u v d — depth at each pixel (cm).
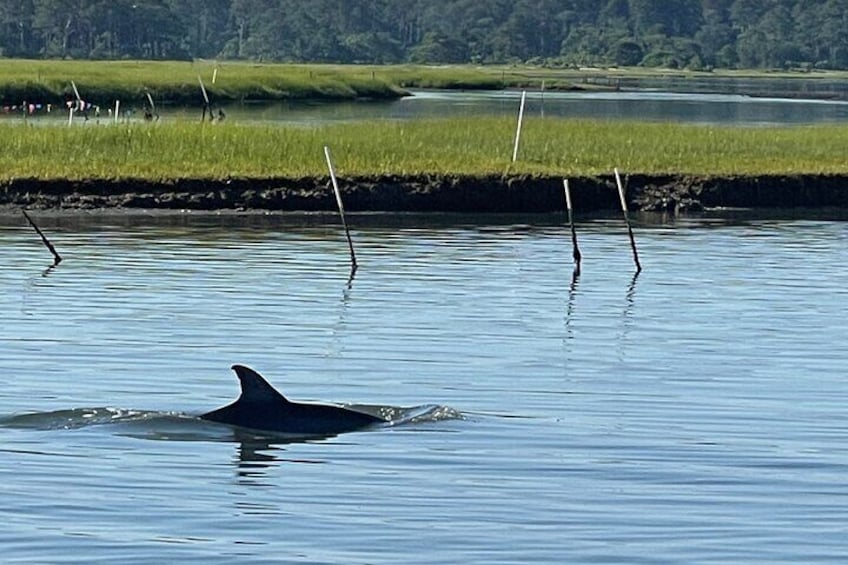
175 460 4834
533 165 12481
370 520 4316
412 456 4934
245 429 5175
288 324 7269
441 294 8188
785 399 5888
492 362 6500
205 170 11938
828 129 16475
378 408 5475
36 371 6178
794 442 5225
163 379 6091
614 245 10269
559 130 15000
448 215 11712
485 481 4691
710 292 8419
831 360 6644
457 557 4044
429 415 5419
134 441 5028
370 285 8438
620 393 5947
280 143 13050
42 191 11525
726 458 5000
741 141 14750
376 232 10694
